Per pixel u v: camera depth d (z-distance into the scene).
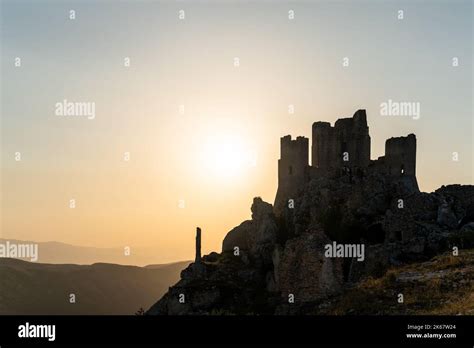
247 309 84.44
